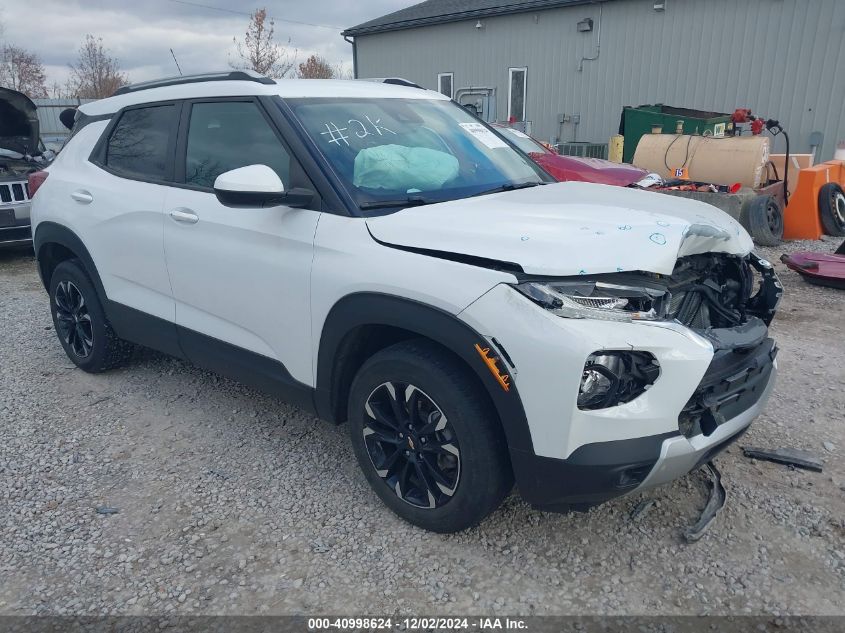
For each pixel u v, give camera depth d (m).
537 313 2.31
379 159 3.20
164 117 3.87
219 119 3.52
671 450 2.34
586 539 2.85
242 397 4.34
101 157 4.31
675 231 2.50
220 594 2.58
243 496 3.23
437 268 2.54
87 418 4.07
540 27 16.89
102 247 4.14
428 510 2.82
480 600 2.53
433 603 2.52
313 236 2.95
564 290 2.33
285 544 2.87
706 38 14.41
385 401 2.92
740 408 2.67
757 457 3.45
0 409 4.21
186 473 3.44
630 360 2.31
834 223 9.69
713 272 3.08
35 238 4.75
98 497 3.24
